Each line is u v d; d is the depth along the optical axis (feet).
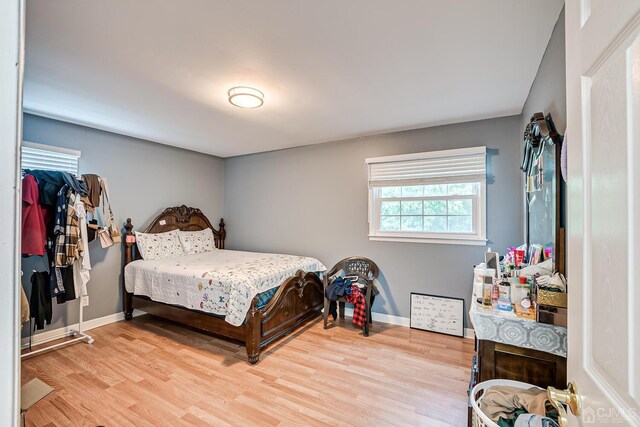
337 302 11.85
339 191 12.73
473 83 7.31
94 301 11.03
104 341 9.77
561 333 4.13
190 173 14.65
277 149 14.38
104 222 10.98
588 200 2.06
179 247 13.11
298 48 5.79
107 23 5.02
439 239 10.63
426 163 10.81
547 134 5.00
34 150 9.42
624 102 1.62
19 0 1.20
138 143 12.45
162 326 11.12
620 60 1.66
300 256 13.32
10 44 1.16
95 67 6.50
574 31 2.31
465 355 8.82
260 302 9.07
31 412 6.21
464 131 10.29
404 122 10.30
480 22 5.02
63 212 8.79
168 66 6.46
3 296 1.15
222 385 7.22
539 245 6.19
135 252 12.22
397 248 11.46
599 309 1.89
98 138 11.11
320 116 9.67
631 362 1.54
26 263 9.15
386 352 9.01
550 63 5.51
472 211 10.30
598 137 1.93
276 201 14.47
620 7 1.66
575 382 2.20
